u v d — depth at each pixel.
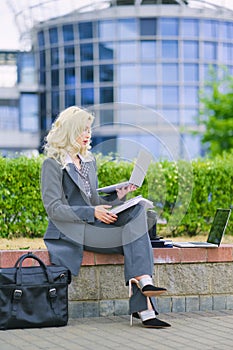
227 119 29.06
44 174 5.46
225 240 7.68
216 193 8.07
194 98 34.06
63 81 34.59
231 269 6.09
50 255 5.41
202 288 6.00
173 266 5.92
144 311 5.26
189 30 33.94
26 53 36.66
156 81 33.88
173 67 33.97
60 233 5.49
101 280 5.70
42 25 34.66
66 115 5.57
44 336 4.89
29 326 5.13
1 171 7.44
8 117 37.50
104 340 4.80
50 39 34.66
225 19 34.22
